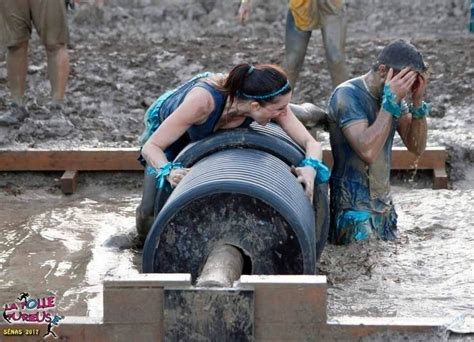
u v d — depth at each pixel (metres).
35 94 25.44
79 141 22.42
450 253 15.95
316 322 11.41
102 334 11.53
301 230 12.82
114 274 11.66
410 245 16.33
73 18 31.42
